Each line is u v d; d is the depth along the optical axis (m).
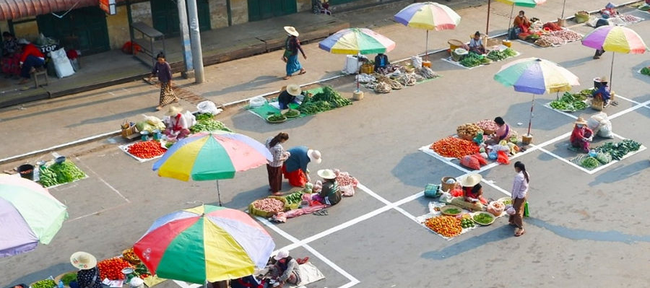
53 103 23.02
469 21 31.20
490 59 26.80
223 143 15.49
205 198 18.03
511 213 16.52
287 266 14.75
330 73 25.69
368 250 16.06
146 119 21.08
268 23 29.50
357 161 19.77
